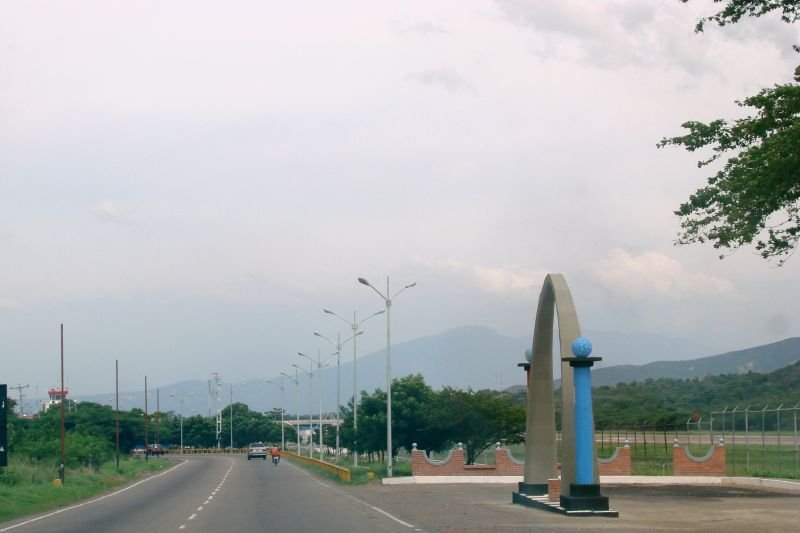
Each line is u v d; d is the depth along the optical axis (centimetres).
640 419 7869
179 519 2823
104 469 7188
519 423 6262
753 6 1594
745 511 2886
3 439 4078
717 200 1686
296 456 10756
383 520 2683
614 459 4897
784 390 8262
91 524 2739
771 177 1463
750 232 1622
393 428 6988
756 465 5141
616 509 2981
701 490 3997
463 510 3050
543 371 3331
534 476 3322
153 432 15588
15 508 3497
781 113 1523
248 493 4325
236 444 18712
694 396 9550
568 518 2666
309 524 2566
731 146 1680
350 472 5538
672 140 1723
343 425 9375
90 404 12925
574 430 2808
